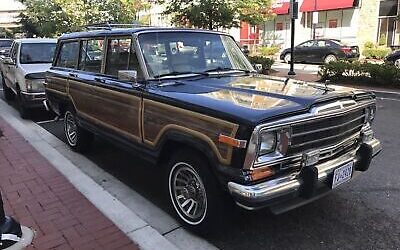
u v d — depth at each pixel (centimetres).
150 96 422
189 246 373
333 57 2227
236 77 482
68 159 610
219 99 369
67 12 2327
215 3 1577
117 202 452
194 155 375
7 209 431
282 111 331
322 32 2927
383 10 2588
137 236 380
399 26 2534
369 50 2425
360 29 2712
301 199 358
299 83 445
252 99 368
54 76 668
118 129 493
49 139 723
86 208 436
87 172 559
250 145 318
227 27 1689
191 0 1611
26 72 879
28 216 416
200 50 501
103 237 378
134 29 479
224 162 336
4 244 338
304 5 2889
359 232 396
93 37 559
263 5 1831
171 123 392
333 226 407
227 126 331
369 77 1359
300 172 353
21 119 904
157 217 428
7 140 708
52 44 1048
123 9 2391
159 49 469
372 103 431
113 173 556
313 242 380
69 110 632
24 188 488
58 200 455
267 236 390
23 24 3366
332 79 1452
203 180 367
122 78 445
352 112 393
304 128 345
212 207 365
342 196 474
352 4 2652
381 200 463
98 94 528
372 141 441
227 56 525
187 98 382
